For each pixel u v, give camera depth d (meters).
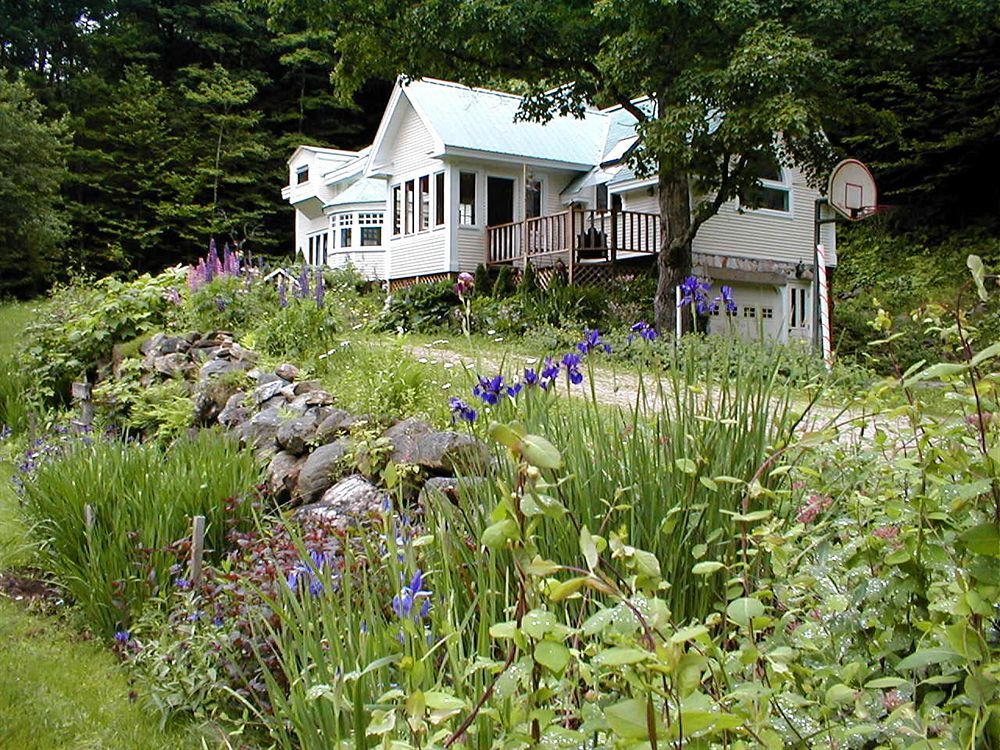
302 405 6.37
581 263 19.83
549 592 1.47
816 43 15.59
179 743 3.32
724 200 16.14
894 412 2.11
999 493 1.70
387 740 1.51
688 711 1.24
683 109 14.75
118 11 40.75
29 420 9.12
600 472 2.94
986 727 1.58
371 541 3.51
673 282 16.44
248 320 10.65
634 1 14.47
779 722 1.73
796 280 22.44
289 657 2.49
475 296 17.77
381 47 17.50
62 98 36.62
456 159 22.28
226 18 40.38
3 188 25.20
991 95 24.38
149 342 9.92
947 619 1.86
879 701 1.73
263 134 38.06
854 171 14.63
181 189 35.12
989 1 15.96
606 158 22.80
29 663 4.02
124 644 4.02
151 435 8.04
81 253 33.16
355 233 26.89
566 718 1.67
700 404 3.39
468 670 1.64
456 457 4.75
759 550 2.40
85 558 4.67
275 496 5.38
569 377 3.35
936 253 24.27
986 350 1.65
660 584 1.64
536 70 17.48
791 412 3.41
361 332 10.20
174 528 4.65
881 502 2.39
